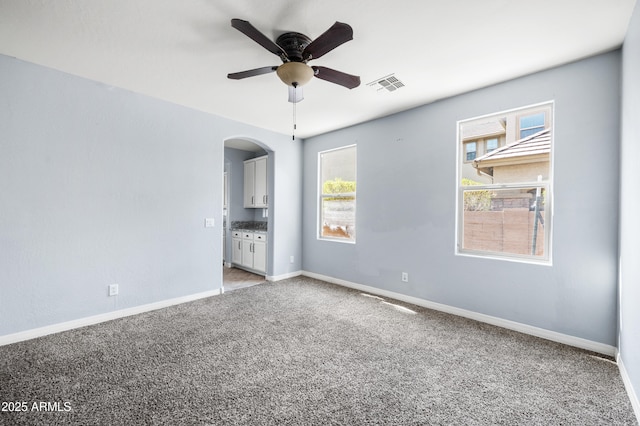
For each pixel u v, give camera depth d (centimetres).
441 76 273
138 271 319
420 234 352
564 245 253
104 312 296
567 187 251
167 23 197
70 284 275
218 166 389
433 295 341
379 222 395
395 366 218
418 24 196
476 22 194
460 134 322
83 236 282
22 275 250
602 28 200
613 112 230
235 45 224
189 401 176
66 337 259
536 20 192
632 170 182
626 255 196
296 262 503
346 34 173
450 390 190
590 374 208
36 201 255
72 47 227
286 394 184
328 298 380
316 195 485
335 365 219
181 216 354
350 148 444
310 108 359
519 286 279
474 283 309
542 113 271
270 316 316
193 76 276
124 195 308
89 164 284
